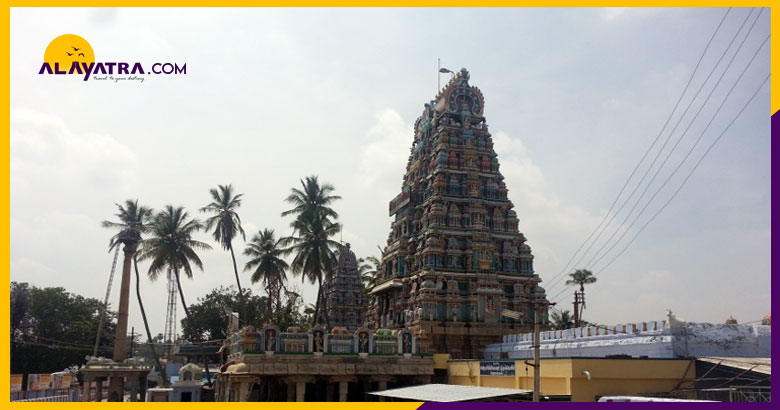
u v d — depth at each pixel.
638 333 36.44
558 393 32.47
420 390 38.62
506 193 64.75
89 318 98.56
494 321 58.47
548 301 61.16
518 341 51.97
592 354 40.19
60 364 90.62
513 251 62.53
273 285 71.31
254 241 69.25
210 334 102.81
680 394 30.19
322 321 80.94
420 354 46.66
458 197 62.56
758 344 34.62
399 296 64.38
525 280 61.88
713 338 34.00
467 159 64.00
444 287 59.62
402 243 65.69
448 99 66.25
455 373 46.69
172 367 93.69
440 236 60.66
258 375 42.62
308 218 59.59
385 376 45.62
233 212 66.69
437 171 62.84
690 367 31.67
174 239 64.88
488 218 63.38
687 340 33.69
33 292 93.06
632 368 31.34
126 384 95.25
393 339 46.59
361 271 91.50
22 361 88.62
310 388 51.75
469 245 60.91
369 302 79.94
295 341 44.09
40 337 90.50
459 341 57.56
